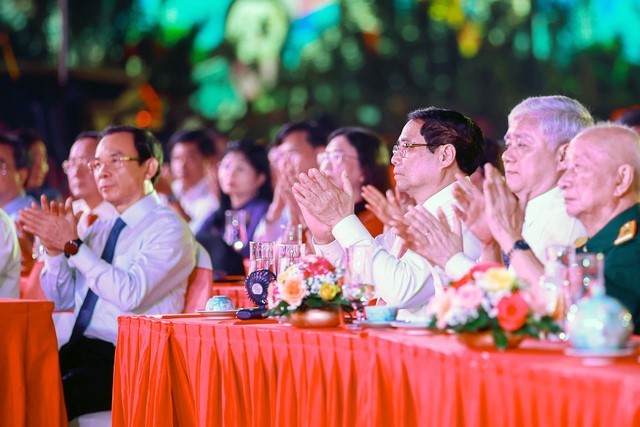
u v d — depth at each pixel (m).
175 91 23.50
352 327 5.01
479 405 4.02
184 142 13.80
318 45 23.98
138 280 7.16
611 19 22.31
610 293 4.77
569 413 3.72
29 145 11.62
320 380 4.85
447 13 23.36
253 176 11.44
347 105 23.70
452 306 4.17
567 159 5.00
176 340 5.73
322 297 5.09
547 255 4.47
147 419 5.84
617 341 3.95
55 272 7.68
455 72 23.27
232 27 24.03
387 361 4.52
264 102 23.94
